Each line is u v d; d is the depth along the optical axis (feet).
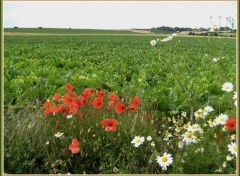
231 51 57.47
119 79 25.16
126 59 43.47
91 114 15.01
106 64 35.40
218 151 11.72
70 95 16.80
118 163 12.93
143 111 15.99
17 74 27.48
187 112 17.56
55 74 25.91
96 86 23.38
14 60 38.73
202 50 68.64
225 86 13.84
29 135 14.33
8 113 16.84
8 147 13.82
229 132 13.25
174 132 15.48
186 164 11.75
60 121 14.87
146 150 12.83
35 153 13.70
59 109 14.83
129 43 106.73
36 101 18.56
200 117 14.51
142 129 13.99
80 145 13.66
